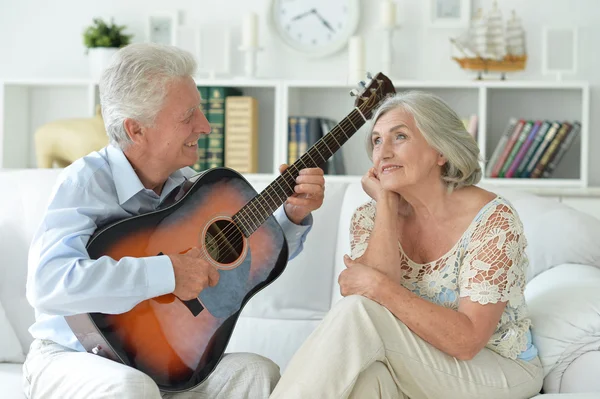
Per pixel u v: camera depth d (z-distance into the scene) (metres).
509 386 1.84
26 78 3.99
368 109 2.11
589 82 3.86
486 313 1.80
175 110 1.92
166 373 1.85
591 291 2.01
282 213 2.17
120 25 4.19
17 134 4.11
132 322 1.83
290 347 2.43
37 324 1.95
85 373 1.72
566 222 2.33
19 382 2.05
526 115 3.93
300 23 4.06
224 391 1.92
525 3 3.95
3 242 2.43
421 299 1.80
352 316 1.73
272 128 4.10
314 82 3.82
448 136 1.89
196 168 3.89
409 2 4.01
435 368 1.77
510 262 1.83
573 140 3.75
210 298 1.92
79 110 4.18
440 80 3.98
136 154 1.95
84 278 1.73
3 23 4.23
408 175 1.89
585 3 3.92
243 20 3.95
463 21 3.96
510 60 3.82
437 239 1.94
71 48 4.21
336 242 2.51
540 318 2.02
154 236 1.90
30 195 2.49
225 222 1.99
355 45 3.82
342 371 1.68
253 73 3.95
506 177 3.77
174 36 4.05
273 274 2.02
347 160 4.00
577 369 1.94
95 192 1.90
